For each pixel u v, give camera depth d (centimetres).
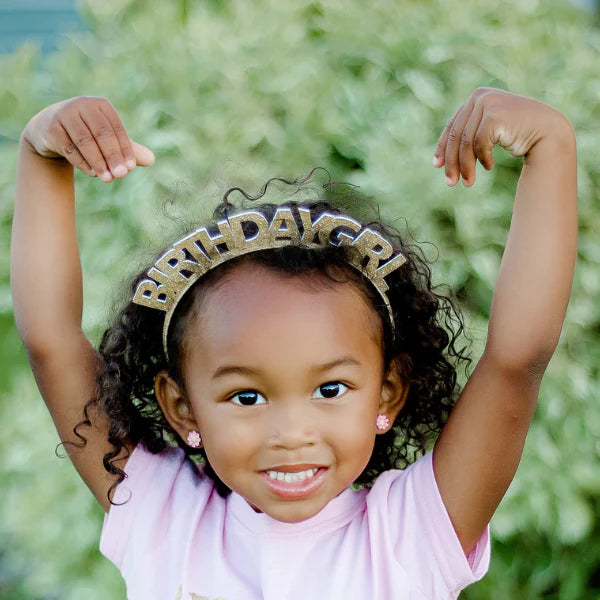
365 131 279
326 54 298
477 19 305
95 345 269
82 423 162
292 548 155
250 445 138
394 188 259
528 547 285
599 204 274
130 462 167
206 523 164
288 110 282
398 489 157
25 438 301
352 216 167
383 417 157
